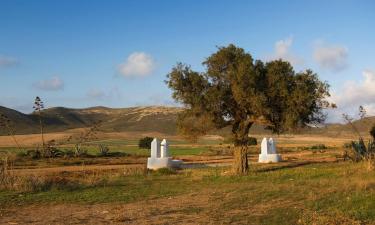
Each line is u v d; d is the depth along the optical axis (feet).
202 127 96.37
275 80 92.02
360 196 54.85
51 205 56.54
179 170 114.93
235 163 99.14
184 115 97.55
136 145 347.15
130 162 153.79
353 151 124.67
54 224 44.65
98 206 55.83
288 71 93.86
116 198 62.03
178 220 45.98
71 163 145.48
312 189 65.00
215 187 73.41
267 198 58.95
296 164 127.24
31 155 163.63
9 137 389.19
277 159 145.07
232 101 96.32
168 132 638.12
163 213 50.21
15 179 71.77
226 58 94.07
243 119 98.37
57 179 80.38
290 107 92.27
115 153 194.80
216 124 96.27
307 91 91.71
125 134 529.86
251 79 90.63
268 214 48.14
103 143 386.73
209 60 95.45
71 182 78.79
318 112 97.35
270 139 149.18
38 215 49.73
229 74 92.32
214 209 52.26
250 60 93.25
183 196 63.72
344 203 51.42
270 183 76.54
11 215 49.78
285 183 75.36
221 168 116.98
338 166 108.27
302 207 51.06
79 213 50.83
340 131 392.27
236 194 63.82
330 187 65.87
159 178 92.22
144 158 173.99
